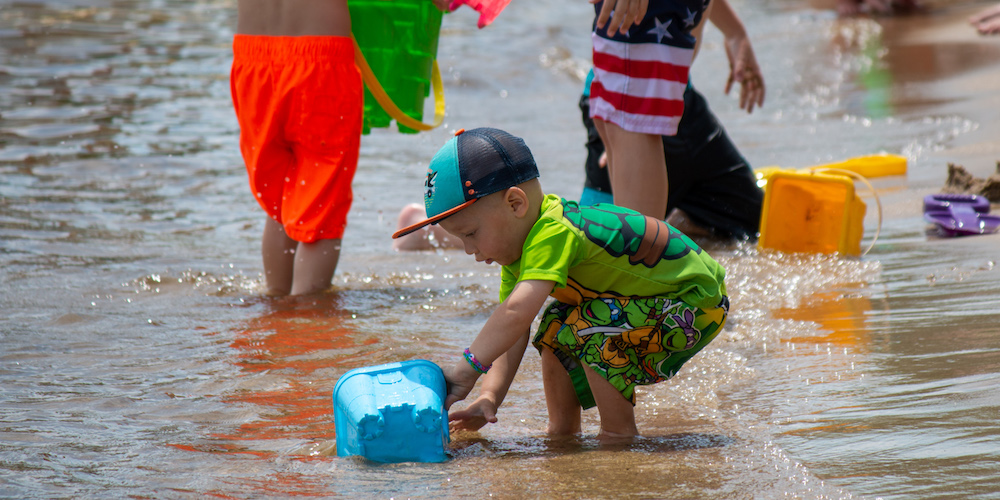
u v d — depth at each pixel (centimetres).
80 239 975
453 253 980
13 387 559
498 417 522
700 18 711
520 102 2061
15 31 2311
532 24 3064
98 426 495
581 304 496
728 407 509
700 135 1001
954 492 370
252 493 401
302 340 657
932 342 588
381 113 900
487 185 482
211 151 1436
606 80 711
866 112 1744
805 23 3016
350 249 994
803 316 686
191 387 561
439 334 673
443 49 2512
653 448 452
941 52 2256
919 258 851
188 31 2517
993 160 1255
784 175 938
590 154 1004
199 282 834
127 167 1321
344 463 438
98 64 2056
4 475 421
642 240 495
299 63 775
